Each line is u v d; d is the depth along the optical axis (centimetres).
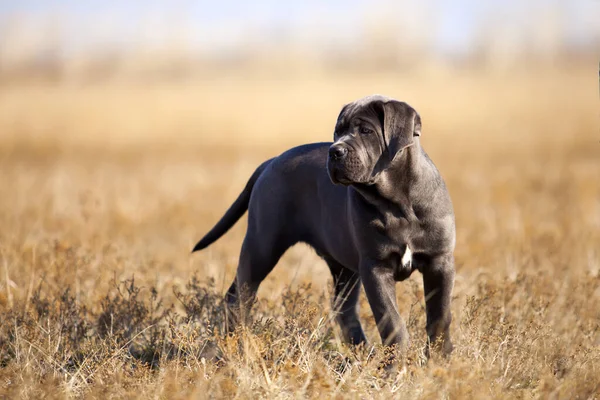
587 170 2728
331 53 14588
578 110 5838
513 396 735
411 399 712
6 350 911
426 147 3947
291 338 840
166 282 1134
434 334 845
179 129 5369
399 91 7556
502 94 7150
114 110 6625
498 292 976
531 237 1362
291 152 988
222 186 2356
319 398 712
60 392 744
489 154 3575
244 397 715
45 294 1050
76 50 14075
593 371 777
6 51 14325
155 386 746
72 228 1509
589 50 13350
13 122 5866
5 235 1398
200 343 878
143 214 1766
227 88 8975
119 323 944
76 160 3709
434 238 827
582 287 1010
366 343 927
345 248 898
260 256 980
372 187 816
